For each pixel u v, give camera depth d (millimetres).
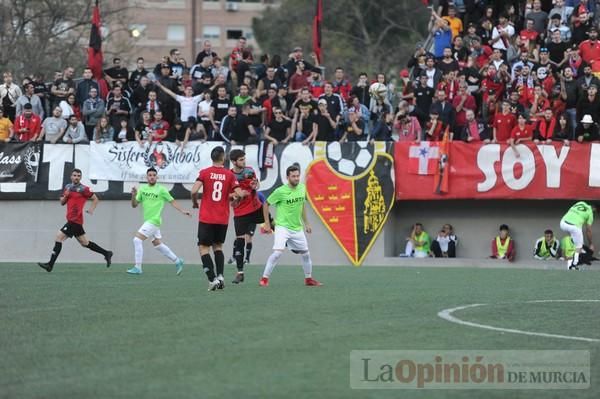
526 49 41625
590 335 16844
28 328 17328
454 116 41188
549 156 40062
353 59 86375
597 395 12570
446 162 40875
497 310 20328
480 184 40656
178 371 13383
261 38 99688
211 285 24109
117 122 43500
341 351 14930
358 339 16062
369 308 20375
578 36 42906
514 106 40750
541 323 18328
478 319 18797
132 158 43031
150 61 131750
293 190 25734
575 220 36125
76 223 32719
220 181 23688
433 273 32688
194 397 11883
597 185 39719
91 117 43969
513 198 40406
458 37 43188
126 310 19906
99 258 43562
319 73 44656
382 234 41375
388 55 86188
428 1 49781
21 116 43906
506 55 43156
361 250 41438
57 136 43688
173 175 42656
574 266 35938
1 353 14789
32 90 44219
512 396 12469
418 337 16391
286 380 12883
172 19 132250
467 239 42156
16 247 43906
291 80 43844
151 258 42906
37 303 21359
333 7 89875
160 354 14625
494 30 43562
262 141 41844
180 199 42656
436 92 41281
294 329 17125
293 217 25844
